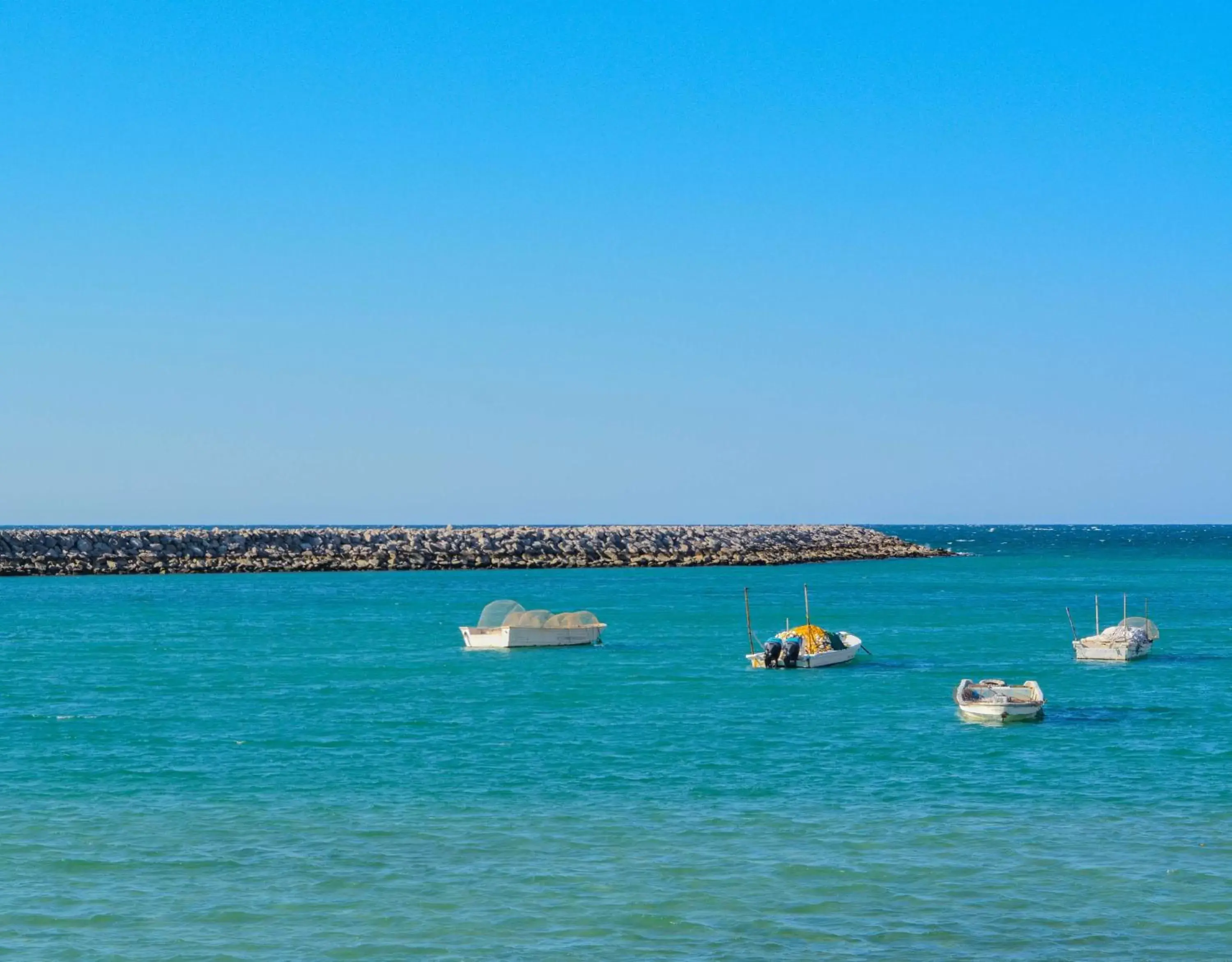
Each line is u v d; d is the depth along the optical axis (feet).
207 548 495.41
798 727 142.41
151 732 139.54
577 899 81.51
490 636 226.38
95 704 160.04
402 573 490.49
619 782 113.91
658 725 144.46
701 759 123.95
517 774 117.29
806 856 90.38
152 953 72.79
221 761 123.65
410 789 111.14
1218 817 101.04
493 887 83.71
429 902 81.10
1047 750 128.36
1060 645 234.38
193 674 190.70
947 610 318.04
